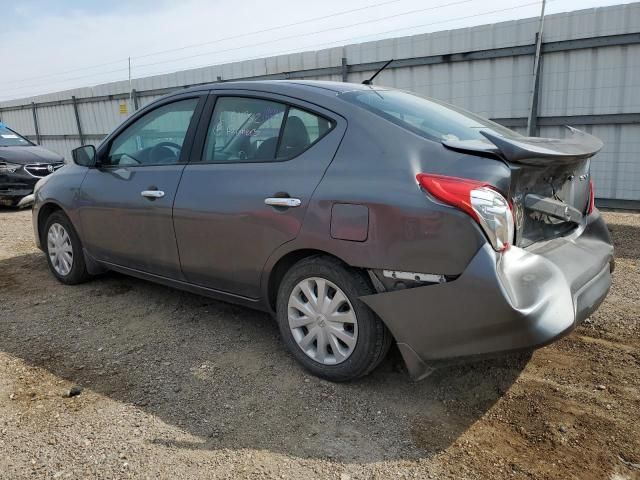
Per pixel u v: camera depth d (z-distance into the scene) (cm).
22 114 1908
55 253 467
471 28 850
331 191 264
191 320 379
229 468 220
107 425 252
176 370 305
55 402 272
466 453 228
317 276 279
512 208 237
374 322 262
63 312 400
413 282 242
